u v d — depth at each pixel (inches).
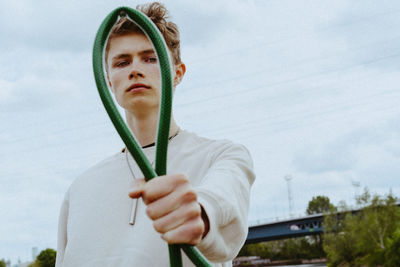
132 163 67.2
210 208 37.2
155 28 33.1
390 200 1603.1
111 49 63.1
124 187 65.1
